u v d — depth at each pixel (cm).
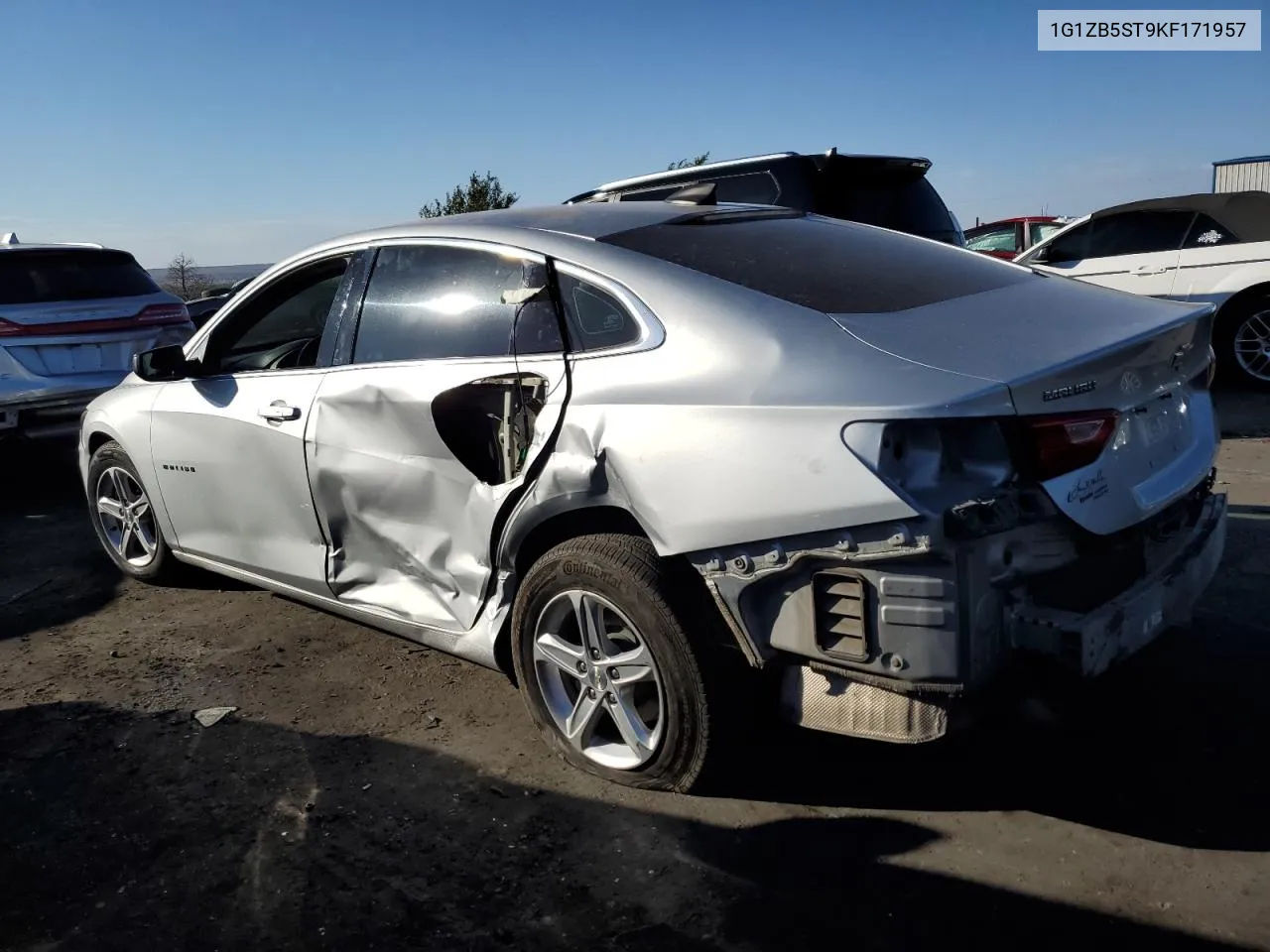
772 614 259
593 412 282
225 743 340
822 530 244
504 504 306
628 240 317
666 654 274
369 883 264
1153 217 917
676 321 282
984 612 243
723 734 276
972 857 262
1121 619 251
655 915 247
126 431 459
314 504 371
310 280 396
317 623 443
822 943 234
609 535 290
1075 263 962
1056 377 245
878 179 772
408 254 356
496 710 356
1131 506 263
